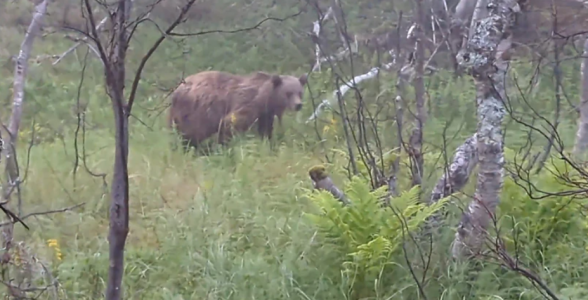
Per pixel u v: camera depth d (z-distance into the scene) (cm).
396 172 597
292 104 988
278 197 663
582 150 804
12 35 1420
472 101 1040
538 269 508
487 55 494
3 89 1166
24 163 770
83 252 560
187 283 518
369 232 507
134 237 596
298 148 882
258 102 966
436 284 492
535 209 562
